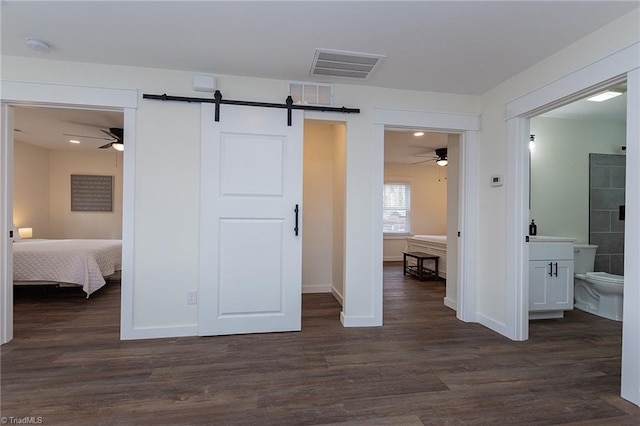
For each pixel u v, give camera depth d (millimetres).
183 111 2703
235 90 2785
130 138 2615
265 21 1979
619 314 3223
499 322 2863
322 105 2902
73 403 1731
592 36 2072
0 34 2137
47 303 3670
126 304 2613
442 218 7656
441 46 2258
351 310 2988
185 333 2717
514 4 1786
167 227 2686
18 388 1869
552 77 2369
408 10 1854
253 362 2236
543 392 1882
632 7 1801
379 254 3020
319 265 4430
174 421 1598
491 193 3002
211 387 1908
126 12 1894
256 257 2799
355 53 2371
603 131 3898
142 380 1978
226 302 2750
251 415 1649
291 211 2852
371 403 1760
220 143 2730
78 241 4859
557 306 3217
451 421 1614
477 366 2203
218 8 1852
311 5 1816
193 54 2410
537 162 3721
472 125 3160
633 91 1814
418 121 3062
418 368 2166
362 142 2986
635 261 1777
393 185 7559
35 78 2463
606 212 3900
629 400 1796
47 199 6047
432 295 4219
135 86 2623
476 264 3168
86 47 2309
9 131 2504
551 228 3760
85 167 6262
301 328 2906
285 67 2615
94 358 2270
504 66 2561
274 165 2822
